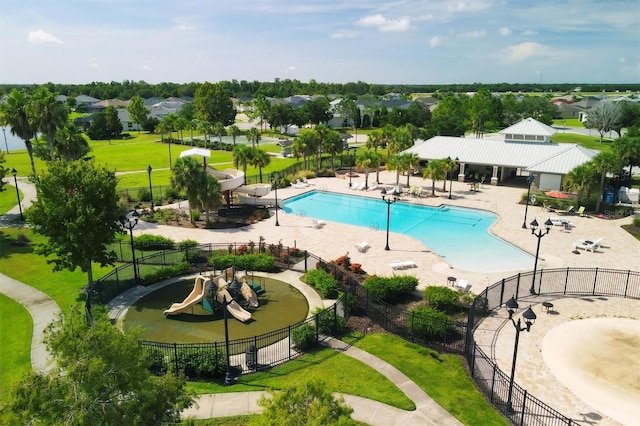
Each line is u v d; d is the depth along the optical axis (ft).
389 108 597.52
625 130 408.05
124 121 506.07
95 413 37.37
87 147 202.08
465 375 69.51
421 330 80.48
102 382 38.29
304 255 122.42
